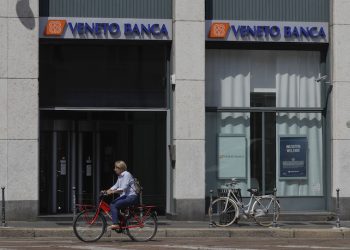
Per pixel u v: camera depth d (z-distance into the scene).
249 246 19.22
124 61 26.42
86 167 27.19
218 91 26.88
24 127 24.84
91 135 27.19
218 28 26.05
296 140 27.23
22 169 24.81
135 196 20.52
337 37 26.27
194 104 25.59
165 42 26.11
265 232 22.55
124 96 26.39
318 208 27.27
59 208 26.92
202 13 25.67
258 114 27.11
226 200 23.78
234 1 26.27
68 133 27.03
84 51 26.27
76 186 27.11
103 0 25.58
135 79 26.42
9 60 24.81
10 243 19.88
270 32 26.31
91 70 26.28
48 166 26.80
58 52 26.09
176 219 25.41
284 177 27.12
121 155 27.09
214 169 26.78
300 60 27.31
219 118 26.91
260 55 27.19
